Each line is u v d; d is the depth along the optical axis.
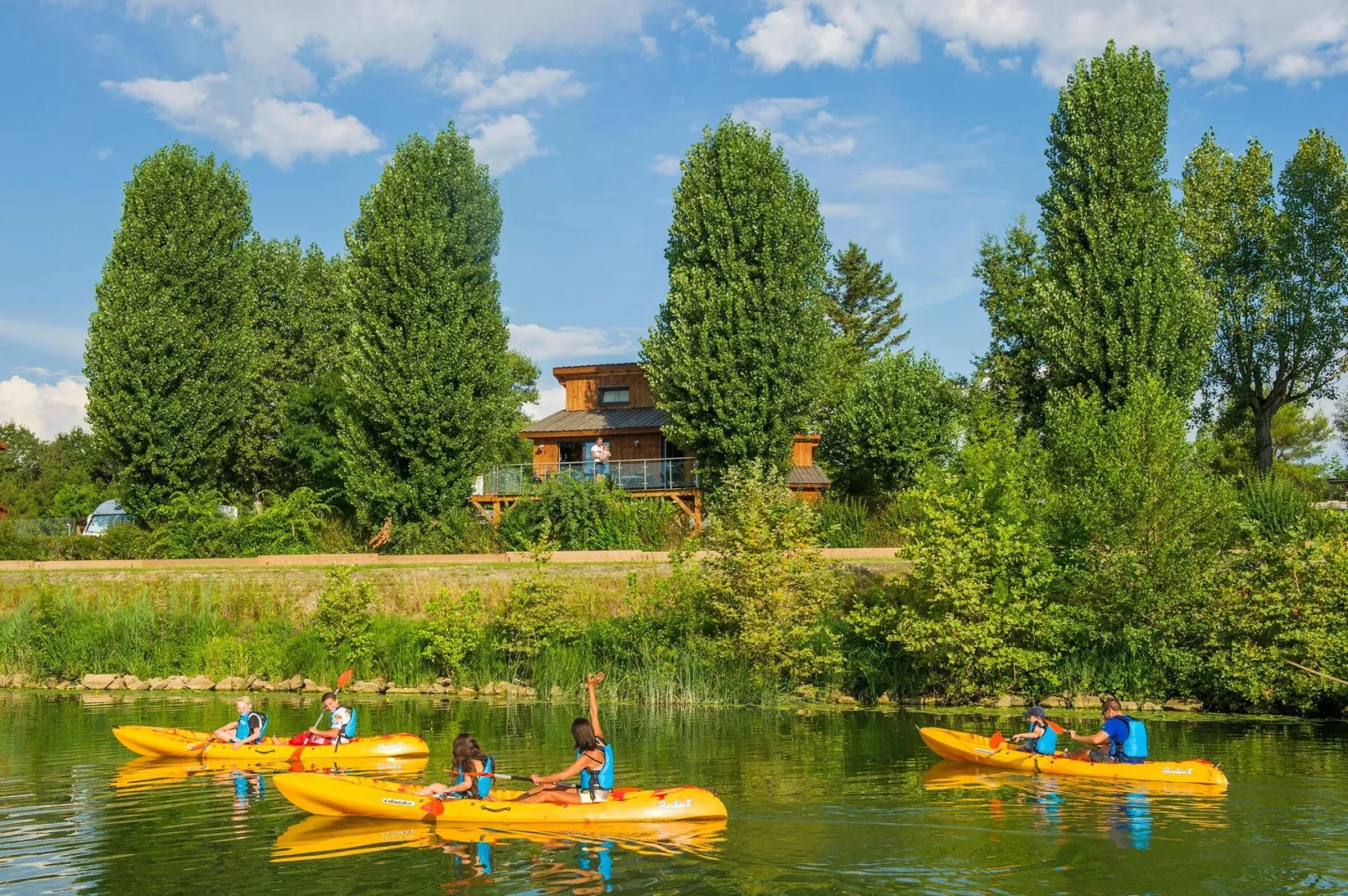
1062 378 38.66
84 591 33.22
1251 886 10.00
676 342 39.69
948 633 23.28
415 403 39.94
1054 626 23.36
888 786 14.72
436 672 28.25
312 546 40.41
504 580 31.64
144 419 41.56
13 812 13.59
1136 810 13.09
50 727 21.22
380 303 40.91
